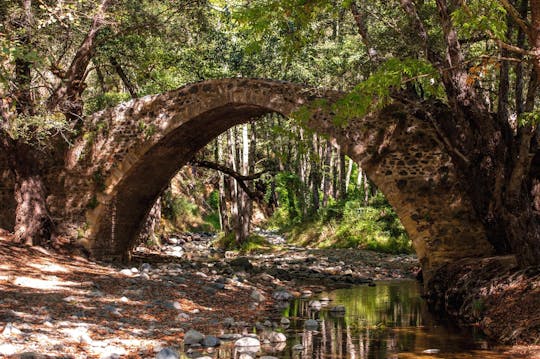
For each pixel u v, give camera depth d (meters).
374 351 7.91
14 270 12.50
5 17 14.10
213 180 45.47
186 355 7.52
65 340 7.46
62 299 10.16
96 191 16.94
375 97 13.09
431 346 8.18
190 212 40.75
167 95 16.19
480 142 11.84
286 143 36.41
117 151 16.78
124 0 18.00
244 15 11.12
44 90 18.84
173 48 20.84
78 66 16.59
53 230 16.62
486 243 12.61
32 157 16.28
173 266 17.38
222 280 14.49
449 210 12.89
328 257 23.36
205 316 10.38
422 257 12.98
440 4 11.13
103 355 6.94
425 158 13.10
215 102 15.38
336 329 9.55
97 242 17.11
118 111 16.86
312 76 27.22
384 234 27.20
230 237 28.41
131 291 11.62
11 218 17.30
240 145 30.86
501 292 9.55
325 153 37.62
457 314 10.54
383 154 13.35
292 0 10.75
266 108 14.64
